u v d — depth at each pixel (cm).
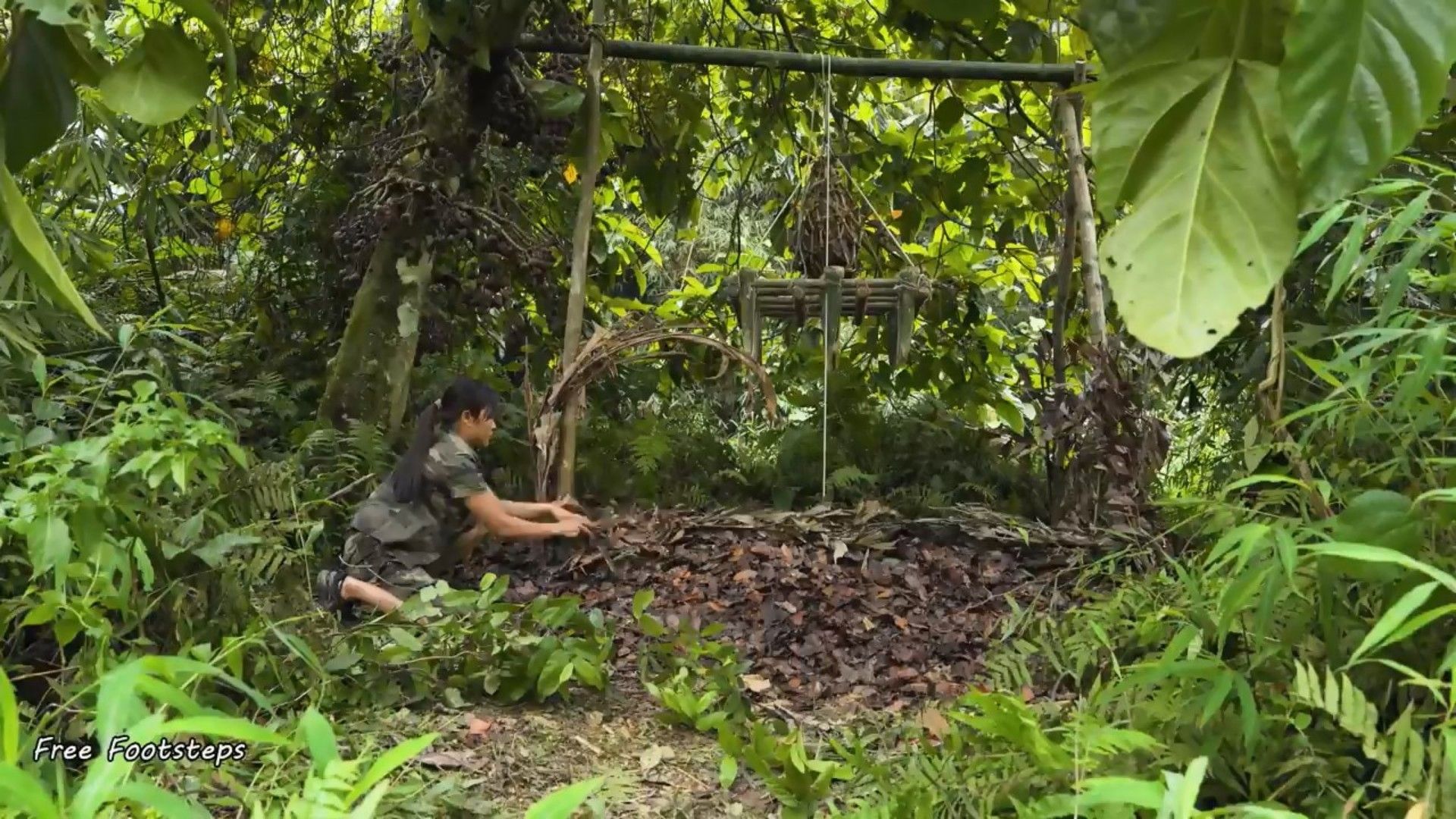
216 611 236
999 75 392
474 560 391
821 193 375
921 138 544
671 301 553
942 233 539
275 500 277
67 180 396
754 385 370
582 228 374
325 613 266
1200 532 213
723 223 789
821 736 250
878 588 348
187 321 489
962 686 286
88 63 81
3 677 101
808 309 360
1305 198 52
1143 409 364
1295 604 170
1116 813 138
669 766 230
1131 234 55
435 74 414
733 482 479
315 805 92
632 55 404
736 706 259
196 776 187
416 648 249
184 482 209
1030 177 534
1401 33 49
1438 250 212
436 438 328
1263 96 54
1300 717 154
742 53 397
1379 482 192
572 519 333
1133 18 56
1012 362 539
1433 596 150
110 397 321
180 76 81
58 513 196
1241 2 55
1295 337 268
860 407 507
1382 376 188
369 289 410
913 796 175
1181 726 167
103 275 504
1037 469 502
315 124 536
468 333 495
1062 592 336
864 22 543
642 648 305
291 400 450
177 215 496
